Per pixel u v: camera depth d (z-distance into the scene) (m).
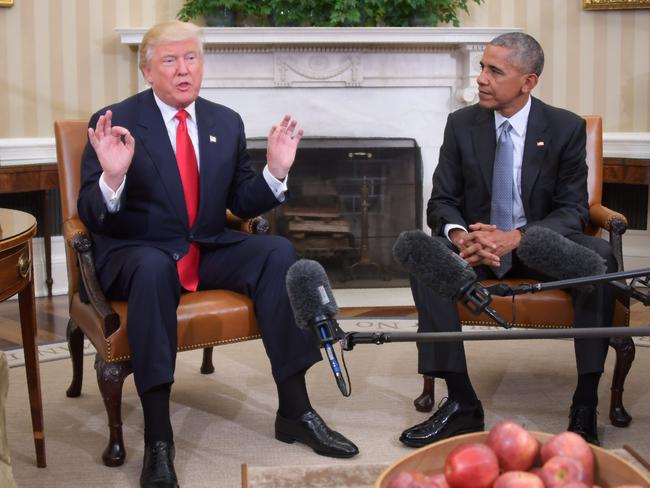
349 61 5.34
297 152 5.36
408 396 3.42
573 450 1.43
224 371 3.78
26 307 2.71
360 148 5.38
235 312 2.92
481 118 3.34
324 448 2.84
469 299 1.80
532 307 3.05
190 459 2.84
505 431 1.45
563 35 5.50
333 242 5.43
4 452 2.03
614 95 5.51
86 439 3.02
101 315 2.74
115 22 5.31
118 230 3.04
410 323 4.53
